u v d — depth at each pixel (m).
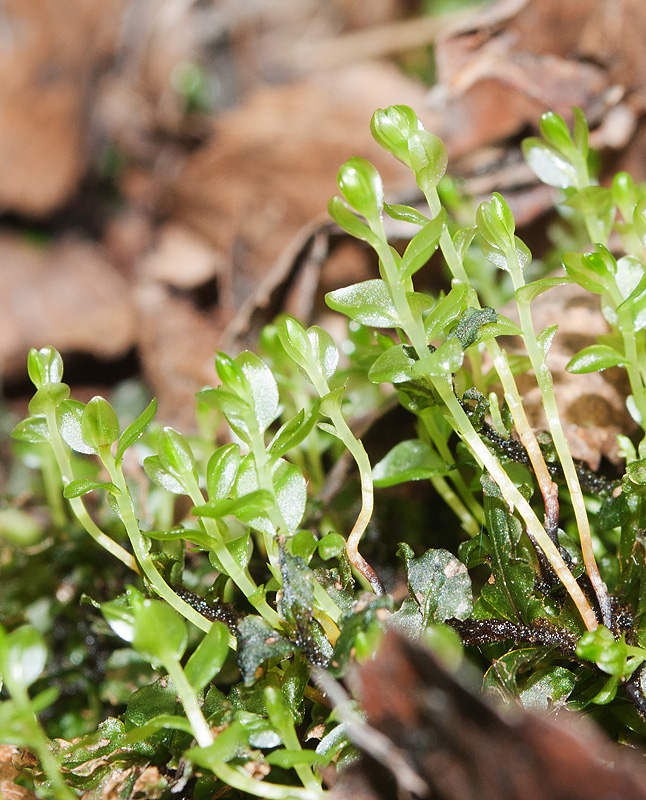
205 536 0.10
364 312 0.11
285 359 0.12
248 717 0.10
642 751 0.11
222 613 0.11
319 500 0.12
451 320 0.11
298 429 0.11
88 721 0.12
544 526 0.11
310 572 0.10
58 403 0.11
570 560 0.11
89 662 0.12
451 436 0.12
